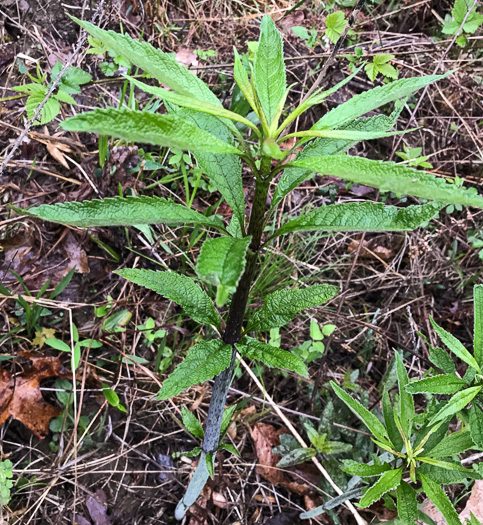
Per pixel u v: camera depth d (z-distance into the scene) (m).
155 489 2.37
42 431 2.32
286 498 2.40
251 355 1.35
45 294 2.62
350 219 1.11
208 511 2.32
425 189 0.83
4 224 2.63
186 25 3.53
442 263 3.23
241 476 2.43
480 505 2.20
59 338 2.54
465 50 3.68
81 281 2.70
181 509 2.14
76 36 3.19
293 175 1.33
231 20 3.60
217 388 1.50
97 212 1.06
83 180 2.87
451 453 1.64
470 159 3.47
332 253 3.19
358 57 3.28
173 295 1.42
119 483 2.34
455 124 3.56
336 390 1.77
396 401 2.30
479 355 1.65
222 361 1.31
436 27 3.86
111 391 2.38
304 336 2.91
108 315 2.57
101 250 2.78
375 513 2.27
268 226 3.00
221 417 1.60
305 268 3.05
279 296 1.44
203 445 1.73
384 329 2.97
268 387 2.71
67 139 2.87
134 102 2.84
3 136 2.81
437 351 1.81
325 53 3.39
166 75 1.09
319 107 3.38
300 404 2.67
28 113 2.48
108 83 3.12
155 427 2.51
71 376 2.46
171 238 2.88
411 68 3.61
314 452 2.32
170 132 0.88
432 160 3.50
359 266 3.19
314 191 3.27
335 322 2.76
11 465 2.14
